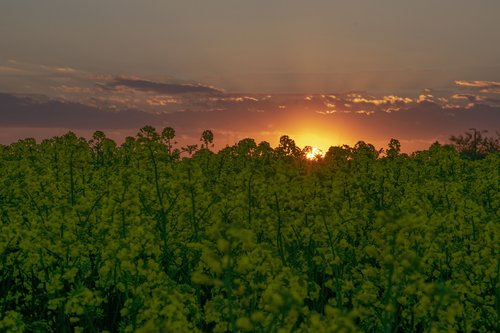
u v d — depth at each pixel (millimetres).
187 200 10688
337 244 9688
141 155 11766
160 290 6625
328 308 5039
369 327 7762
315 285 8117
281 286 6188
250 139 16594
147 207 10984
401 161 17453
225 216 11297
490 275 8320
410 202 11320
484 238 9250
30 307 9367
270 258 7227
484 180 13539
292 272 7625
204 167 16875
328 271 8641
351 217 10594
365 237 10844
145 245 8070
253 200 11750
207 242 8305
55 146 15078
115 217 9508
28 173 12969
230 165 16844
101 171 15516
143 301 7133
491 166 17312
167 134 14703
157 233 9891
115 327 8914
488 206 12836
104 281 8648
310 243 10148
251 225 10609
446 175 17453
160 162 11555
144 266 7719
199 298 8609
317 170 16047
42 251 8789
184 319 6098
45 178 12328
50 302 7602
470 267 8859
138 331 5176
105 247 8203
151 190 10961
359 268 9227
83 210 9906
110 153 19750
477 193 13445
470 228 10172
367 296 7227
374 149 17328
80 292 7523
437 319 7086
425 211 11047
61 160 14719
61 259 8695
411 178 16641
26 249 8602
